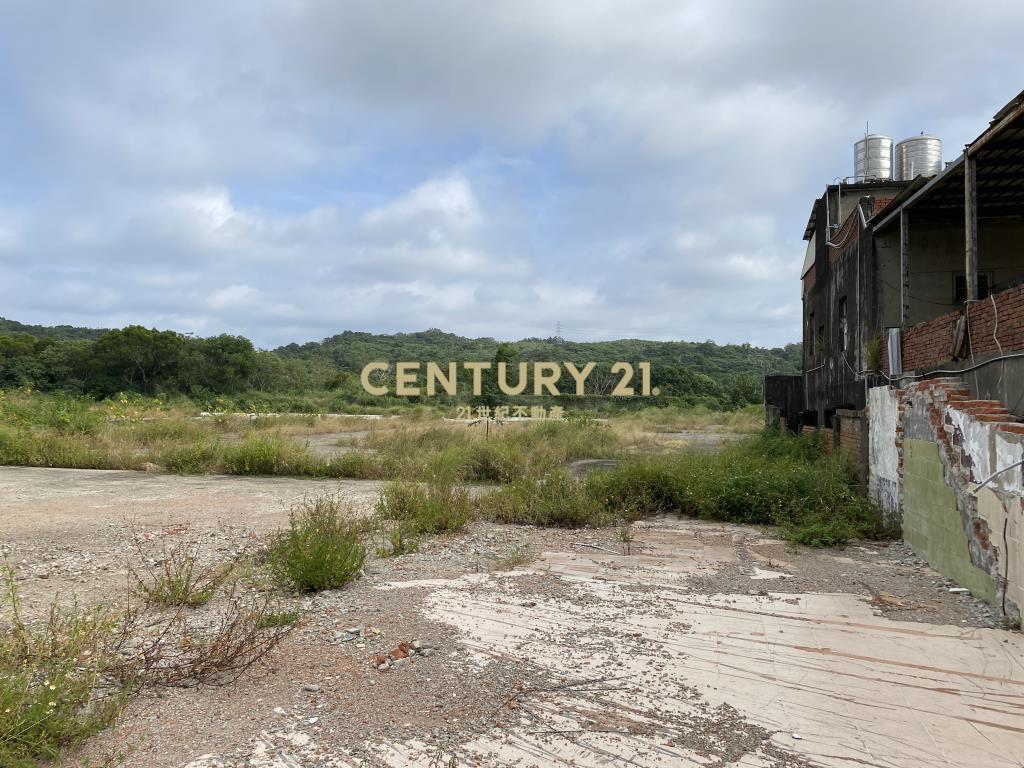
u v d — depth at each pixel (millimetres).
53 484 11578
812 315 15094
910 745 3023
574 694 3512
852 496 8359
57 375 43781
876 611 4875
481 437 17031
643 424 27672
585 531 8016
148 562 6336
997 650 4117
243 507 9484
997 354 5891
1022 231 9953
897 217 9555
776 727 3182
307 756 2889
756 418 30625
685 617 4758
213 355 48938
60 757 2855
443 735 3080
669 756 2926
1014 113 5770
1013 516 4562
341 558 5594
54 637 3639
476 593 5320
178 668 3705
